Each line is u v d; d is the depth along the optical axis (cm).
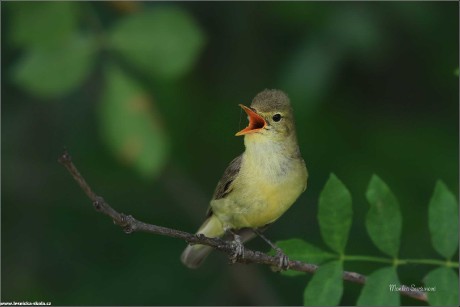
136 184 1224
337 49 1039
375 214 671
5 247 1171
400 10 1049
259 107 904
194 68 1172
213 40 1173
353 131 1222
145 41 775
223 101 1203
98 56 802
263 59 1195
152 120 779
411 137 1191
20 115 1170
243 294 1191
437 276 653
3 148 1183
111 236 1188
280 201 909
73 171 547
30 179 1199
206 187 1234
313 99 1045
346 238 680
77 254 1173
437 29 1162
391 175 1167
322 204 683
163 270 1157
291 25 1127
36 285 1146
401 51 1212
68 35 774
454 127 1198
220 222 941
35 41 771
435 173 1152
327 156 1208
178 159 1218
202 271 1190
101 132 782
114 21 908
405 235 1127
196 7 1144
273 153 899
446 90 1223
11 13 786
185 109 1173
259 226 945
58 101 1146
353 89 1243
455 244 661
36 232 1184
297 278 1209
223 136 1221
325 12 1039
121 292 1135
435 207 667
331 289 664
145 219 1211
